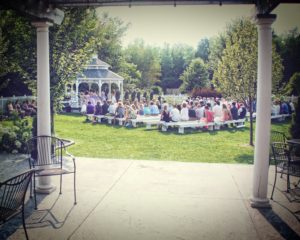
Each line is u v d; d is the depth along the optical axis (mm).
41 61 6227
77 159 9352
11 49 10797
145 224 5027
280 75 13914
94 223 5043
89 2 5969
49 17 6137
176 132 16125
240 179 7441
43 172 5750
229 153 12445
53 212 5457
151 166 8562
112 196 6246
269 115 5660
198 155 12086
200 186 6922
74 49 10906
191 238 4582
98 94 23078
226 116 16672
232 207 5742
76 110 22000
